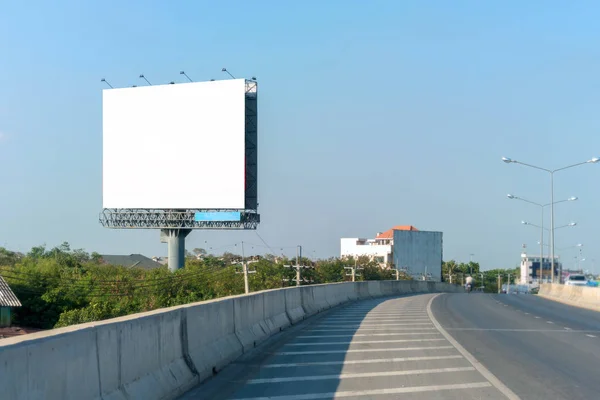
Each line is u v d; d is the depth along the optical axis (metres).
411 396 9.30
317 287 27.75
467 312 27.36
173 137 59.06
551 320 23.69
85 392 6.54
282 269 46.84
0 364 5.11
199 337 10.88
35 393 5.59
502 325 21.02
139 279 47.31
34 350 5.64
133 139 60.16
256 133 60.09
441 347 14.91
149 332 8.50
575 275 65.44
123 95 60.38
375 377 10.81
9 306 40.84
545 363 12.59
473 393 9.56
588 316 26.81
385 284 47.16
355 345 15.13
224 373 11.07
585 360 13.08
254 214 59.56
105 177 60.91
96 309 40.31
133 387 7.73
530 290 101.31
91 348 6.75
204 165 58.28
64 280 45.16
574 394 9.58
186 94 58.84
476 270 149.75
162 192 59.28
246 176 59.34
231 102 57.72
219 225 59.66
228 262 57.72
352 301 36.25
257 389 9.66
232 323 13.36
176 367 9.41
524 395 9.45
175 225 60.09
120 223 61.69
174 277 47.19
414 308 29.88
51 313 43.44
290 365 11.99
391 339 16.47
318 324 20.91
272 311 18.38
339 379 10.59
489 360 12.90
